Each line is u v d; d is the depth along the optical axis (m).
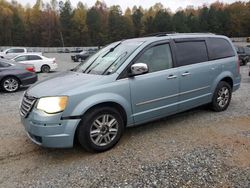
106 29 93.12
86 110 4.09
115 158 4.14
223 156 4.06
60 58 40.16
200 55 5.70
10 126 5.71
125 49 4.96
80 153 4.36
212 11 94.25
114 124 4.43
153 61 4.92
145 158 4.09
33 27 89.81
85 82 4.29
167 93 5.05
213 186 3.33
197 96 5.64
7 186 3.50
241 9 92.81
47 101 3.99
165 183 3.42
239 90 9.02
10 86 10.23
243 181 3.41
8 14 88.25
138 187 3.37
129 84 4.54
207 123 5.54
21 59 18.73
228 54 6.38
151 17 95.00
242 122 5.56
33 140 4.19
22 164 4.06
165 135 4.96
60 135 3.97
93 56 5.50
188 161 3.94
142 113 4.77
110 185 3.43
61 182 3.55
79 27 90.62
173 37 5.34
